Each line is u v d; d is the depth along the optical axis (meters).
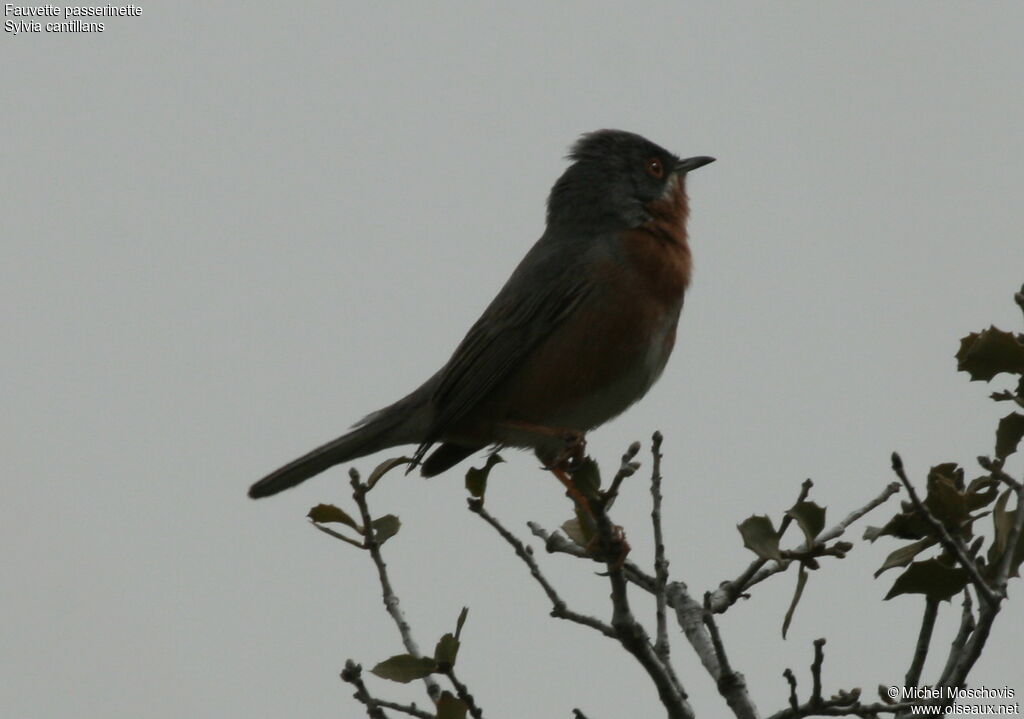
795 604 8.38
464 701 8.08
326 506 9.23
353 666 8.33
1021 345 8.32
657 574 8.96
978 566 8.12
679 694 8.73
